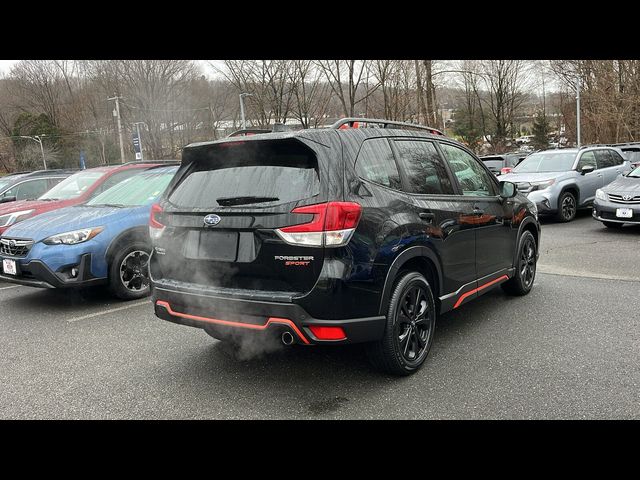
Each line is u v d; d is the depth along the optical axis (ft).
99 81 152.76
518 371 12.17
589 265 23.22
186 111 139.54
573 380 11.57
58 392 11.96
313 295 10.09
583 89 109.81
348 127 12.30
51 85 193.26
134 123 140.67
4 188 33.99
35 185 35.24
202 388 11.92
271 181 10.92
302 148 10.80
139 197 21.15
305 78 98.27
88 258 18.38
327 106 99.09
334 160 10.73
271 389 11.75
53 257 17.84
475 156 16.52
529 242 18.71
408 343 12.06
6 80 202.28
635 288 19.08
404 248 11.53
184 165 12.60
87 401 11.46
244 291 10.77
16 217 23.98
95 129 176.14
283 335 10.38
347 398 11.17
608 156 41.78
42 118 193.36
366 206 10.79
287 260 10.28
